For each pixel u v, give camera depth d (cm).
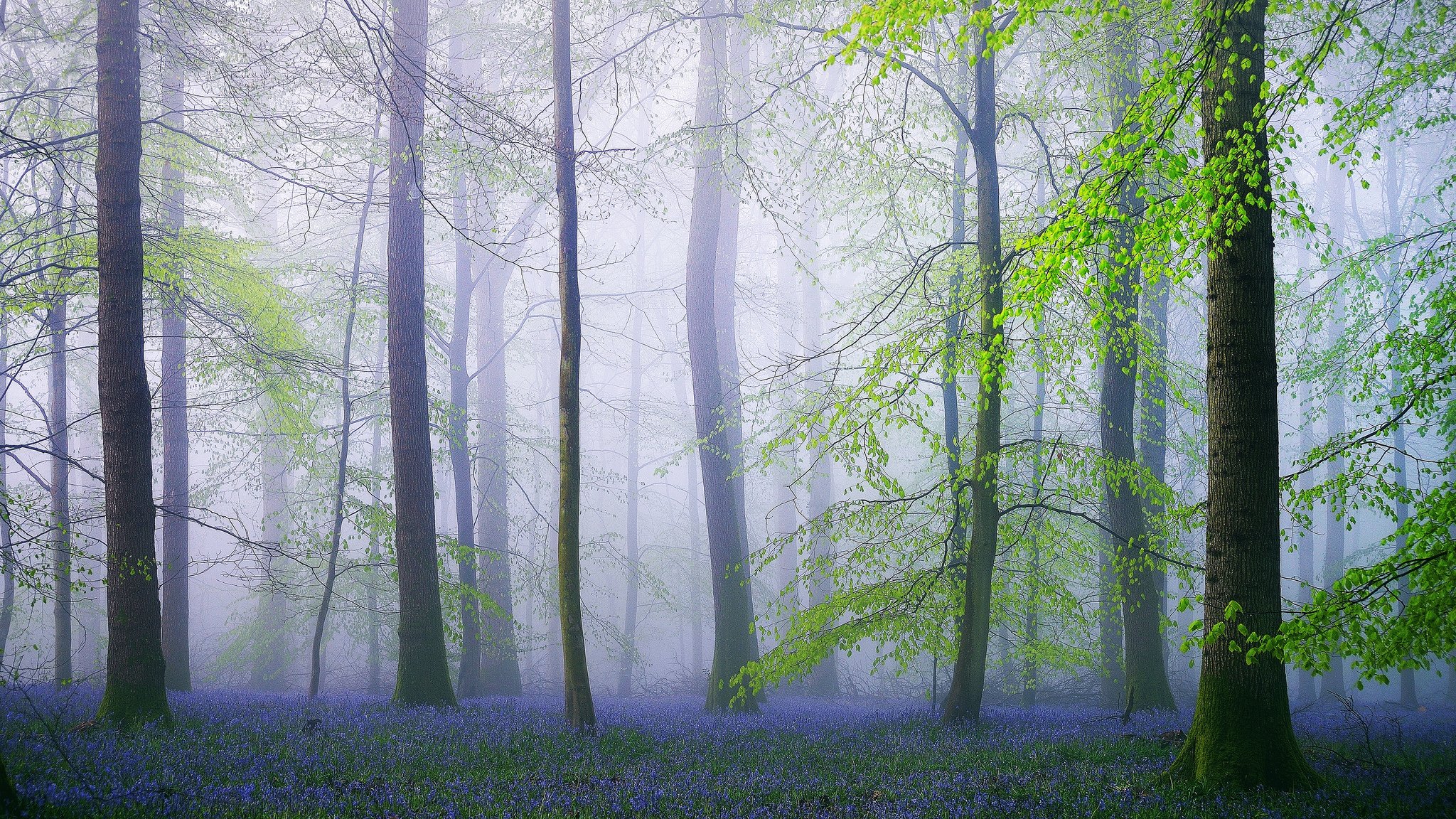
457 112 1218
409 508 1480
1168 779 719
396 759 778
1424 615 597
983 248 1183
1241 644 725
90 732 928
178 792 598
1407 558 627
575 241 1200
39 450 1164
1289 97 687
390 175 1520
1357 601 634
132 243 1077
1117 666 1845
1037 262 743
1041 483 1478
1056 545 1438
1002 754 853
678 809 585
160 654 1041
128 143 1081
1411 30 952
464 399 2138
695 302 1752
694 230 1766
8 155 1173
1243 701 716
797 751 890
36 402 1597
